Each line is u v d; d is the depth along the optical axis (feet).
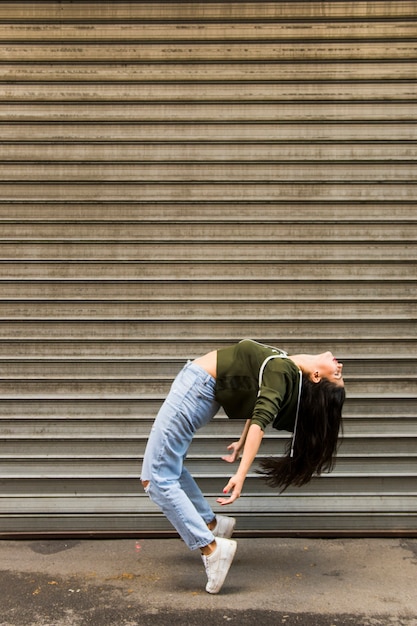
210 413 10.40
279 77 12.18
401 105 12.23
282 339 12.37
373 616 9.54
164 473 10.18
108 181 12.32
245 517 12.36
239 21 12.12
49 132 12.29
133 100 12.24
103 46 12.19
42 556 11.58
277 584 10.55
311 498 12.36
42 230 12.35
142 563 11.32
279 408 9.86
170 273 12.36
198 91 12.25
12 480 12.31
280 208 12.34
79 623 9.30
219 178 12.32
